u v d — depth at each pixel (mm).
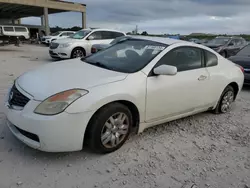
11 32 26156
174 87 3652
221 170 2969
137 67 3461
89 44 12023
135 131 3486
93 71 3336
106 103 2945
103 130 3021
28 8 32125
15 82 3338
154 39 4137
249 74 7012
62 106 2703
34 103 2750
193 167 2994
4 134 3467
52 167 2816
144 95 3303
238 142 3738
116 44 4363
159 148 3391
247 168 3053
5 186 2449
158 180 2705
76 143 2820
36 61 12055
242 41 16766
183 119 4535
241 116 4887
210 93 4348
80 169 2814
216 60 4531
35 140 2807
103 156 3109
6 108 3109
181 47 3943
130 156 3145
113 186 2562
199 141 3689
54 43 12133
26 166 2799
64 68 3529
